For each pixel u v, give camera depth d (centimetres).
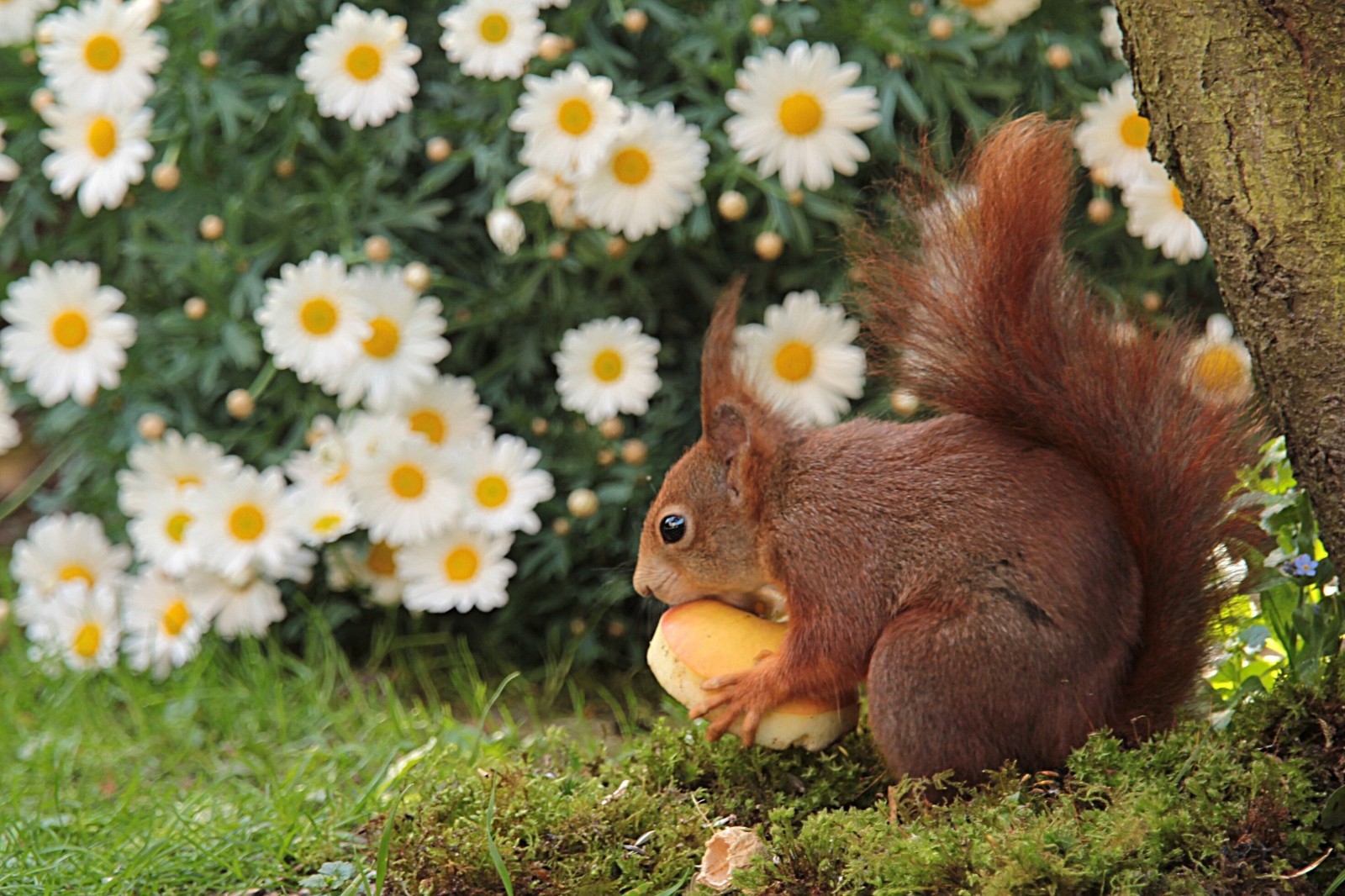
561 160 798
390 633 922
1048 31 875
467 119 878
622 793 591
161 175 884
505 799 582
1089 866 465
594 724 829
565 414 904
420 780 632
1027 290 532
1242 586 551
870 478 542
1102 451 528
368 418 859
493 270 901
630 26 852
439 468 851
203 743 816
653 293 901
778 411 582
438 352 849
